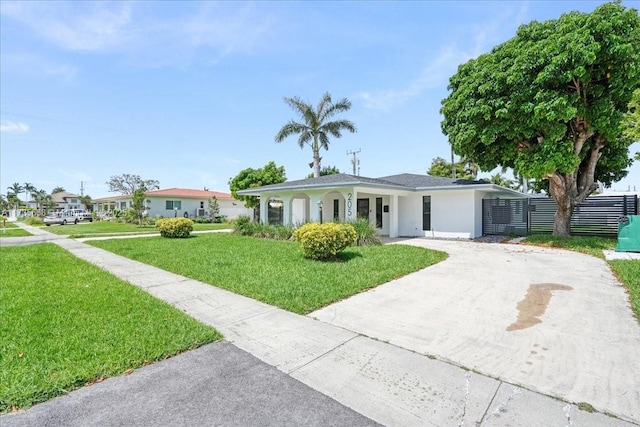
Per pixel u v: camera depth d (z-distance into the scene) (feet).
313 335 13.61
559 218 44.19
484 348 12.17
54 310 16.51
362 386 9.71
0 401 8.77
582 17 33.12
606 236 43.88
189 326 14.32
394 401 8.93
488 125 39.52
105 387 9.67
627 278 21.54
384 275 23.61
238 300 18.72
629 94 34.24
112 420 8.15
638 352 11.64
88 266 29.40
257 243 44.75
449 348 12.21
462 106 41.96
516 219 50.72
